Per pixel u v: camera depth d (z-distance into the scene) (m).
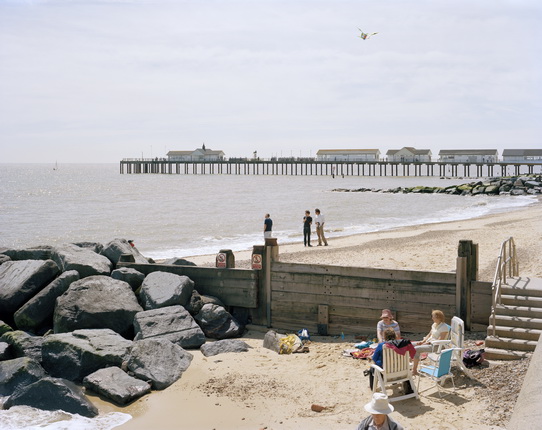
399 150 144.25
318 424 8.34
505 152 124.94
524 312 10.56
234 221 45.00
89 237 36.59
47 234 38.38
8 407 9.42
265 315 13.70
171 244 32.22
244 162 164.62
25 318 12.84
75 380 10.58
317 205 60.34
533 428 7.08
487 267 18.88
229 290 13.95
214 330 12.82
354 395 9.27
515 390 8.62
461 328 9.43
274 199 71.50
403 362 8.75
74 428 8.56
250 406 9.12
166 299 12.95
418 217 46.56
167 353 10.78
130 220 46.69
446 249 24.75
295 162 155.50
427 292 12.06
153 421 8.80
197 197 77.31
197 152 175.25
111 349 10.84
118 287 13.28
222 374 10.51
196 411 9.06
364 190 86.88
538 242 24.67
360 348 11.59
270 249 13.55
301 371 10.52
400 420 8.11
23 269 14.04
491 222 37.00
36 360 11.05
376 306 12.54
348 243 28.73
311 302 13.18
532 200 65.06
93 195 84.38
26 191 96.38
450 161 135.12
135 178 160.88
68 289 12.83
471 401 8.56
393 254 23.67
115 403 9.56
